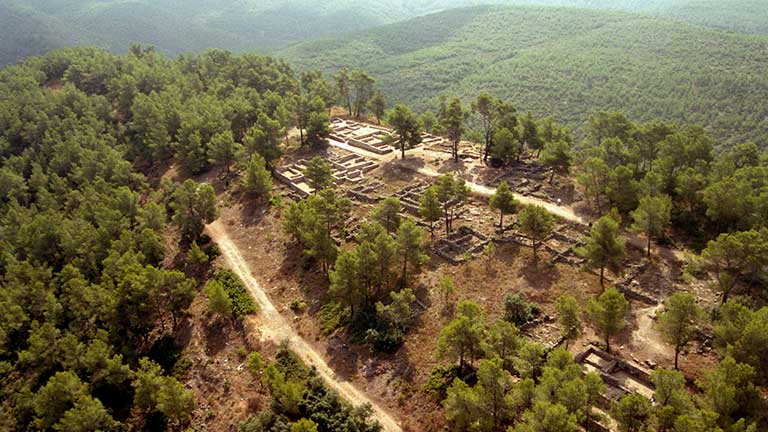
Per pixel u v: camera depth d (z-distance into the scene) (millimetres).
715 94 193750
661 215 76938
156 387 64062
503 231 91625
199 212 101750
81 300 81125
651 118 196000
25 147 143875
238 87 165500
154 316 81125
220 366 71812
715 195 79438
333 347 71250
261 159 116250
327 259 83375
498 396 51781
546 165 115500
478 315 62562
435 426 56844
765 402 48500
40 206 116750
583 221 92375
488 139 122125
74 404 62062
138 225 104000
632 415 47562
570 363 53094
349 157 132625
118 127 151250
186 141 133750
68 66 186000
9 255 94312
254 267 93000
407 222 77750
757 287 70500
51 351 73625
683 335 57719
